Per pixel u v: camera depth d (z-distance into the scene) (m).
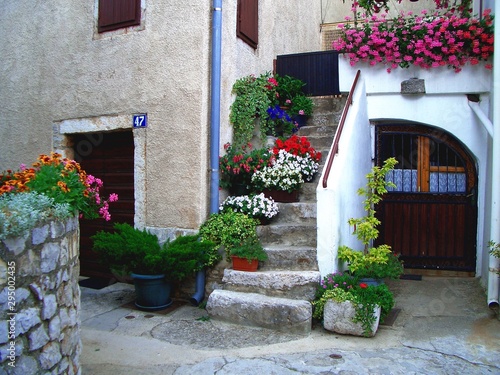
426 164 6.48
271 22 7.54
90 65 6.06
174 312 4.92
